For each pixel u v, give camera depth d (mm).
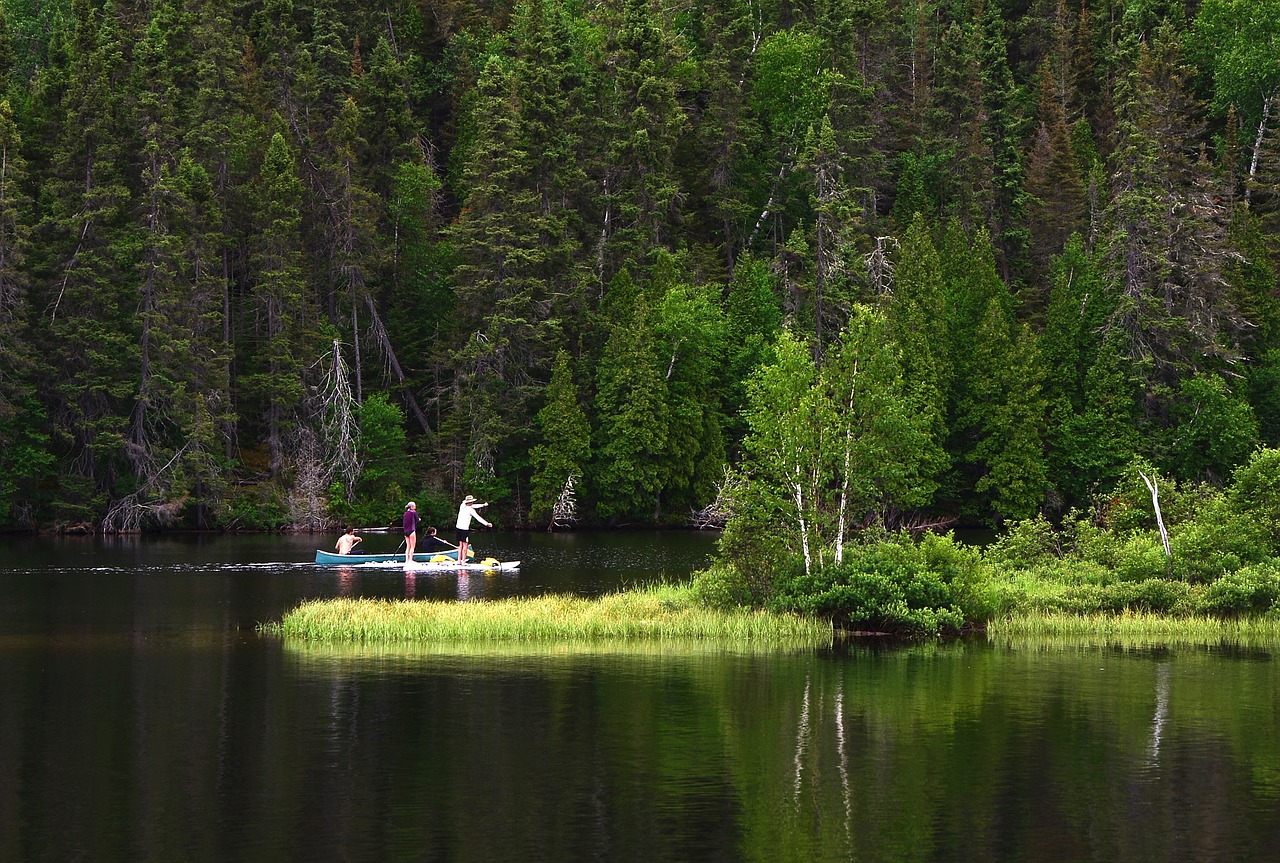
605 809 18188
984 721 24094
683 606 39344
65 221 81812
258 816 17781
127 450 82125
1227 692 27234
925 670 30078
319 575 52438
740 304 100312
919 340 92750
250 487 88750
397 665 30250
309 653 32000
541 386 94688
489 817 17781
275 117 97312
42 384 82812
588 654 32375
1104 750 21812
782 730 23188
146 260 83062
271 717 24031
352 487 89875
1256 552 42594
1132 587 41125
